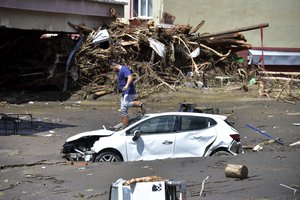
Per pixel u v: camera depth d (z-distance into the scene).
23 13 39.50
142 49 45.59
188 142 19.70
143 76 43.22
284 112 33.72
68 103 38.00
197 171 17.36
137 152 19.44
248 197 14.23
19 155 20.58
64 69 43.56
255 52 60.62
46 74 43.31
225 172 16.47
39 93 41.84
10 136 24.58
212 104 37.34
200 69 49.00
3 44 44.03
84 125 28.52
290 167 17.91
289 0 61.56
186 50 48.84
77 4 44.03
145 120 19.86
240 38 51.69
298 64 61.34
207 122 20.05
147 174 17.08
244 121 30.27
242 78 49.91
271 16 61.59
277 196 14.23
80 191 15.42
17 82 43.72
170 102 38.53
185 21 59.28
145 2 56.53
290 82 44.03
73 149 20.12
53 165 18.89
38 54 45.03
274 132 26.88
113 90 41.59
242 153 20.66
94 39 44.28
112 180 16.55
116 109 35.47
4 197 14.95
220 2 60.09
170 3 58.56
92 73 43.22
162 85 43.31
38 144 22.95
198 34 50.47
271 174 16.88
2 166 18.47
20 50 44.88
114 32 45.94
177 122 19.89
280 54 61.03
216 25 60.22
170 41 47.81
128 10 55.69
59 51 44.06
